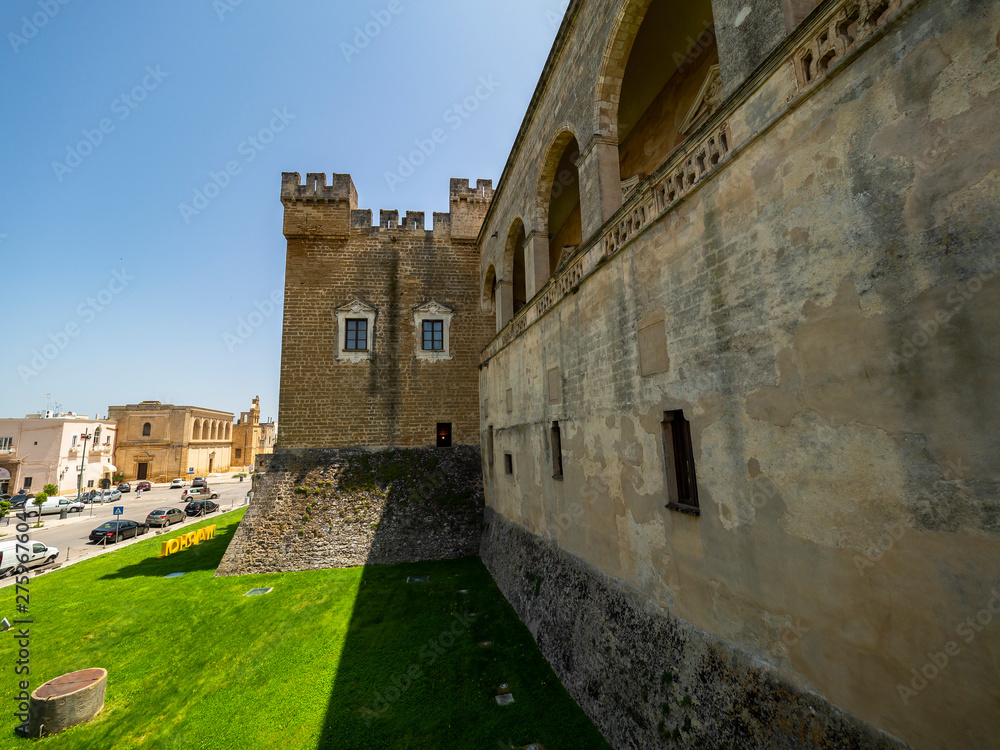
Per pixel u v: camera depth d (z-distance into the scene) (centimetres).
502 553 1406
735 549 497
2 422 4388
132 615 1270
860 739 359
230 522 2783
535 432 1170
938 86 318
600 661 739
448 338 2106
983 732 284
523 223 1424
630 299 718
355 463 1919
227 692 873
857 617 367
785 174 441
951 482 306
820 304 402
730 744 473
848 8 385
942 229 314
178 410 5691
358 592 1383
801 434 419
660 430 634
